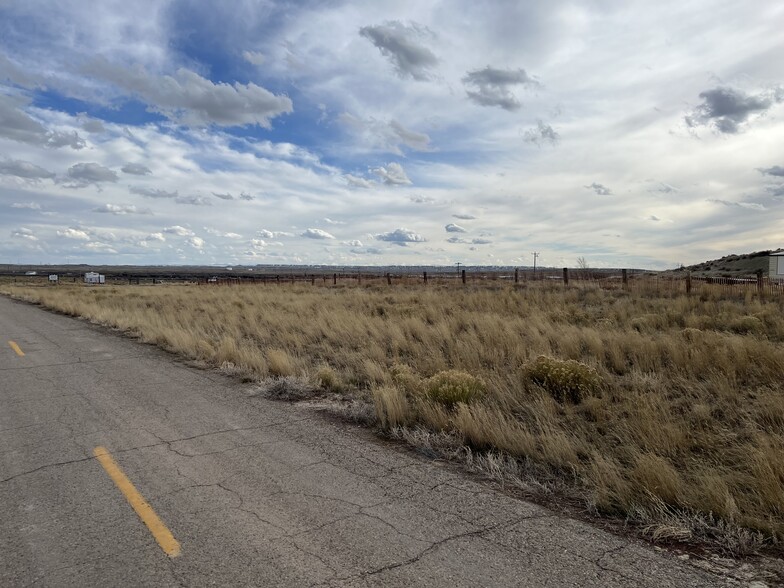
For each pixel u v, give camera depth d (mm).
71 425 6344
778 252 39406
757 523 3670
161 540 3541
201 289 36812
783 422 5625
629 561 3303
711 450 5188
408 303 20953
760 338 10664
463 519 3896
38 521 3840
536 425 6062
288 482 4586
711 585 3021
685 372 8016
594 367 8305
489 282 32062
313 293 28656
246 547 3451
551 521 3889
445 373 7352
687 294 19375
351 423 6539
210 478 4664
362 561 3281
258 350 11109
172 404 7402
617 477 4355
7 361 11000
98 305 24391
